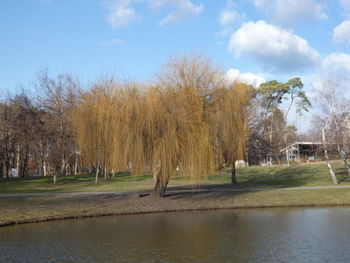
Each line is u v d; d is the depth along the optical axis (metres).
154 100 23.09
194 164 23.06
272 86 63.53
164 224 19.80
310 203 26.69
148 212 24.23
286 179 43.16
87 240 15.98
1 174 56.59
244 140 25.12
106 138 23.42
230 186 36.56
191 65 24.58
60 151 43.91
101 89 24.20
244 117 25.39
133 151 22.86
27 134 49.34
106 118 23.38
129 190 34.16
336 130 37.06
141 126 22.97
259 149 47.72
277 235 16.58
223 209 25.50
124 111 23.23
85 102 24.36
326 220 20.31
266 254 13.37
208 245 14.82
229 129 24.19
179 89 23.89
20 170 60.81
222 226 18.98
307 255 13.17
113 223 20.33
